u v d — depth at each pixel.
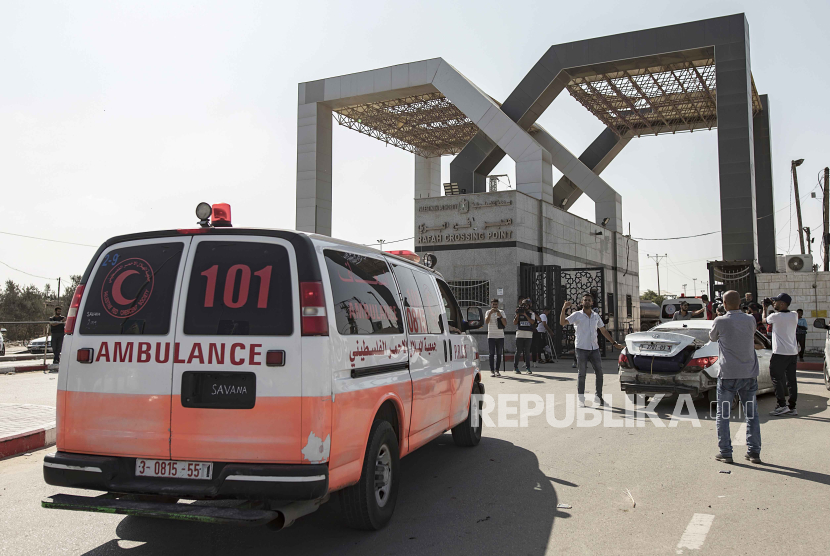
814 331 23.73
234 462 3.90
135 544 4.50
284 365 3.89
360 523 4.59
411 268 6.12
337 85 26.56
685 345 10.02
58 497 4.05
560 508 5.20
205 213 4.34
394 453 5.01
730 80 23.81
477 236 22.44
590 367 17.86
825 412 9.88
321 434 3.88
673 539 4.45
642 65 25.92
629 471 6.34
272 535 4.68
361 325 4.54
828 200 33.66
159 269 4.23
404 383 5.17
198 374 3.99
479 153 26.73
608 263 32.16
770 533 4.54
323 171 27.12
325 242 4.40
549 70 26.16
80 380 4.21
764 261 34.31
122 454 4.07
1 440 7.33
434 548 4.34
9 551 4.35
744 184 23.75
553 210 25.30
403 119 31.45
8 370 17.83
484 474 6.32
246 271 4.11
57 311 18.91
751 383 6.65
